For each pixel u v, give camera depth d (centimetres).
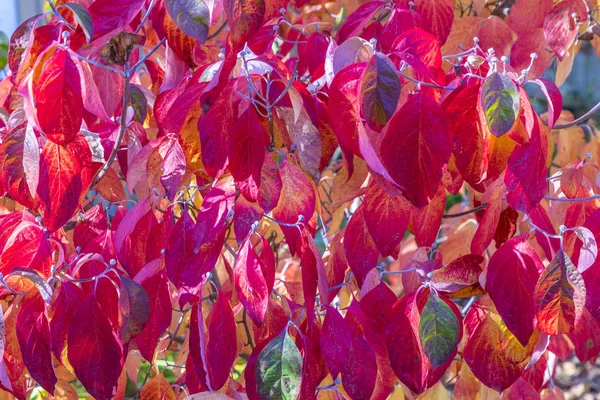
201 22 128
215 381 131
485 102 124
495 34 164
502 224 143
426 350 129
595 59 580
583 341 160
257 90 132
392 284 231
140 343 137
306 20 190
